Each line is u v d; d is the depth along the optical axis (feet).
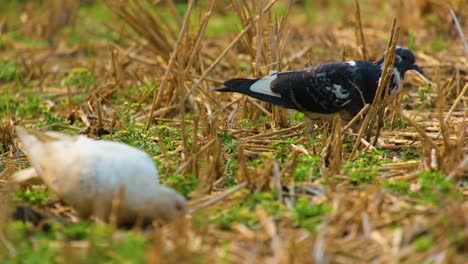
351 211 26.48
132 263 22.93
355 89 38.83
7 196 27.48
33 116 48.01
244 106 43.24
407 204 27.91
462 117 43.01
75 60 61.41
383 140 38.52
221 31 67.51
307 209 26.66
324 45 58.59
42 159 27.48
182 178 29.66
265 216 26.45
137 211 25.91
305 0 82.84
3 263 23.84
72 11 71.67
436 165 31.22
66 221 27.73
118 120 43.42
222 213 27.25
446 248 23.85
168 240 25.07
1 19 75.61
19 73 56.85
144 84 50.37
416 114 42.52
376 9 73.92
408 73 51.03
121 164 26.27
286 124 41.68
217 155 31.27
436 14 62.75
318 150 35.94
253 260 23.84
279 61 42.68
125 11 51.29
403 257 23.84
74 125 43.52
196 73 47.98
